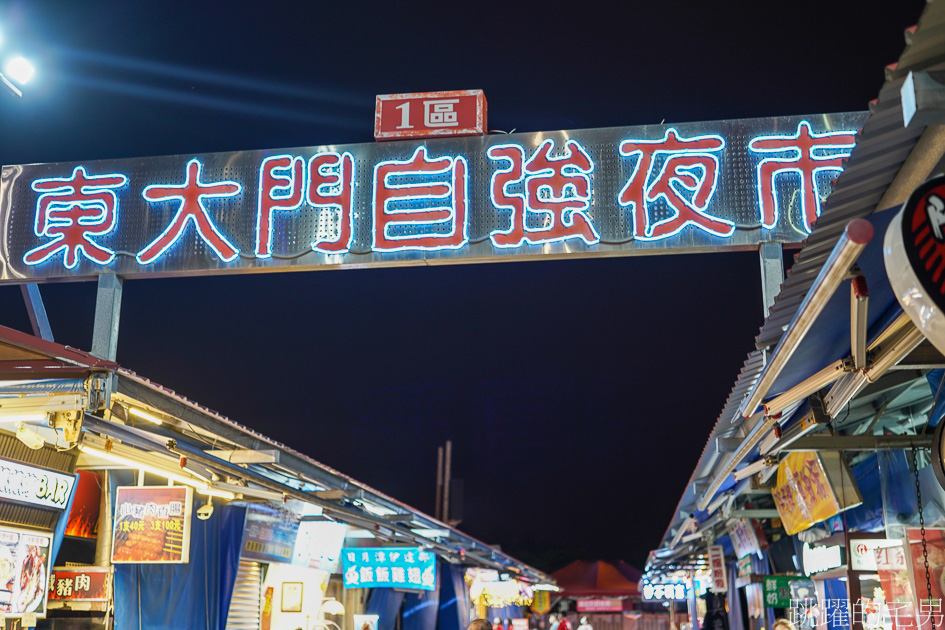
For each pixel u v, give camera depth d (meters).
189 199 8.62
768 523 15.80
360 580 13.74
